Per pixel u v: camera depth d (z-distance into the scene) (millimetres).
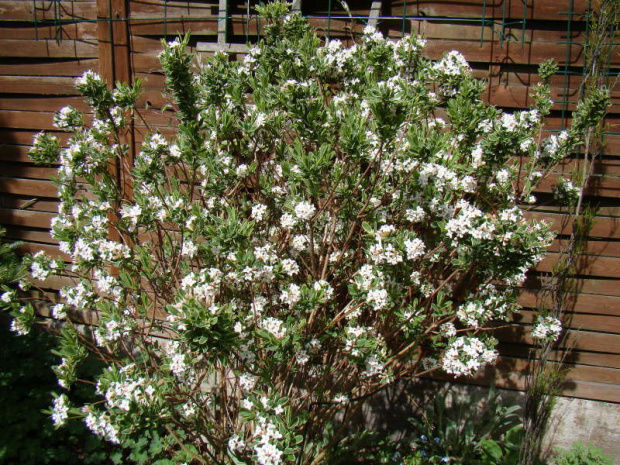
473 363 2484
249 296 2766
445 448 3289
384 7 3316
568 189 3016
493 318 2840
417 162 2555
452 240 2457
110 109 2951
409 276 2443
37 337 3945
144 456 3242
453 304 3227
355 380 2947
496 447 3277
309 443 3074
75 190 2934
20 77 3842
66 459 3301
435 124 2908
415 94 2629
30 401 3529
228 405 3008
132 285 2510
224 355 1992
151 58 3557
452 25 3225
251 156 2906
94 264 2578
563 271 3061
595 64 3010
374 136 2592
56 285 4051
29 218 4039
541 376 2977
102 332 2516
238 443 2373
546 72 2996
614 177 3146
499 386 3422
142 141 3619
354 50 2830
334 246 2848
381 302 2248
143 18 3502
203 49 3385
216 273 2375
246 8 3453
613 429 3352
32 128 3898
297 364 2705
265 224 2865
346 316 2523
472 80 2709
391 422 3559
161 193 2812
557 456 3406
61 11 3693
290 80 2453
